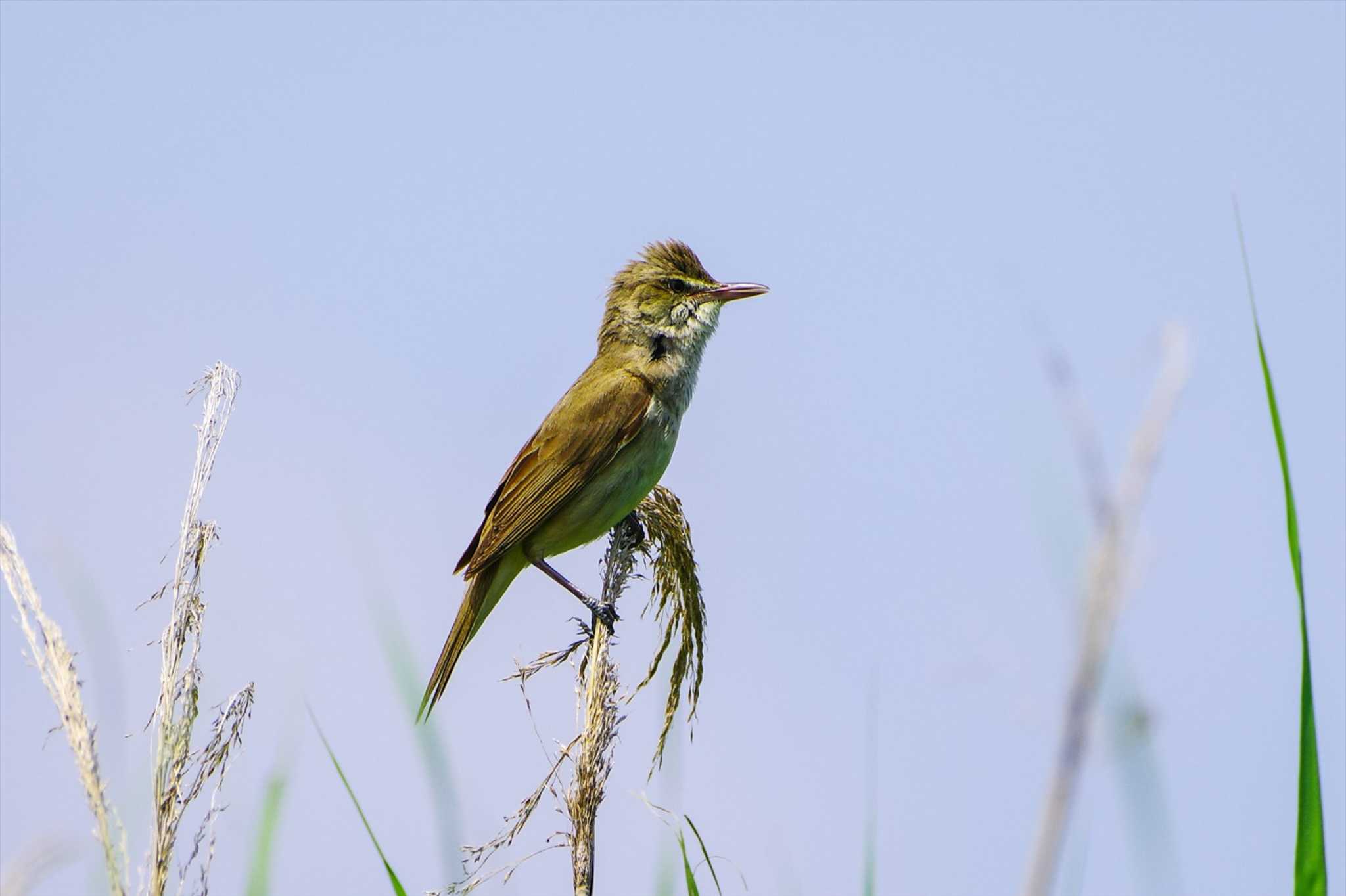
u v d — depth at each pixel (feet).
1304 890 17.04
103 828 20.66
